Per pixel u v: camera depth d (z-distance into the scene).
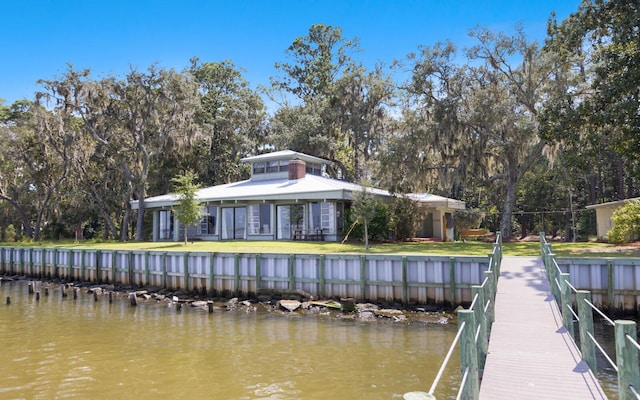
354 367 9.94
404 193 29.33
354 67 43.84
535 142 29.70
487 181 32.31
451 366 9.88
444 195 46.53
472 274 15.05
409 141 28.52
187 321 15.05
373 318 14.58
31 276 29.06
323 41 54.09
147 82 36.34
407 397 2.91
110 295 19.23
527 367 6.55
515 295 11.17
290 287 17.50
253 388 8.88
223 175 47.16
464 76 28.64
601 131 19.84
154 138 37.75
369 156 43.12
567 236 46.66
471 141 28.59
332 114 43.88
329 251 20.72
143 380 9.48
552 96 26.36
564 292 8.38
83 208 44.84
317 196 26.44
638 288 13.67
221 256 19.25
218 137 47.31
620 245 23.41
